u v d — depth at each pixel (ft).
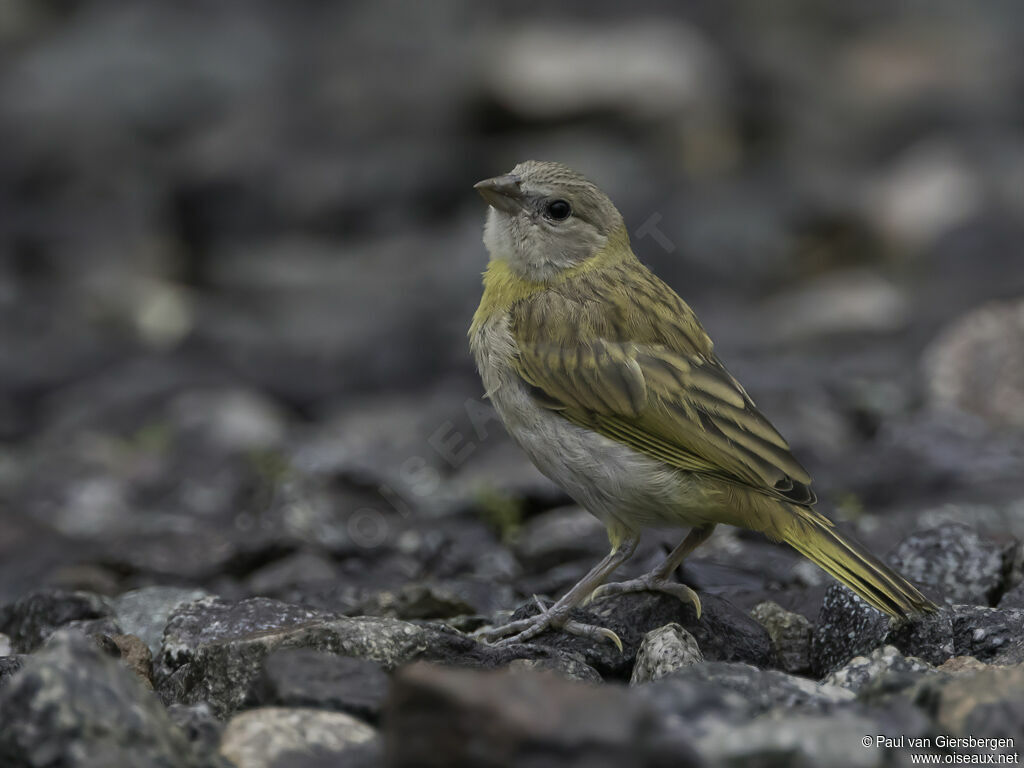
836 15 103.04
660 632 21.65
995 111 91.66
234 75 92.27
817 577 29.48
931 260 70.90
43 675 15.74
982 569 25.81
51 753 15.48
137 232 76.79
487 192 27.45
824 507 37.11
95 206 78.95
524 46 88.69
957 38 101.19
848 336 61.82
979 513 35.06
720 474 24.54
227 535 35.55
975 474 38.47
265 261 75.66
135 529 39.37
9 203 80.02
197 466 45.80
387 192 80.18
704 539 25.46
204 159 83.82
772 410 47.67
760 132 90.22
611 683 22.95
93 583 32.81
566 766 14.08
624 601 24.21
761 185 80.23
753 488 24.36
